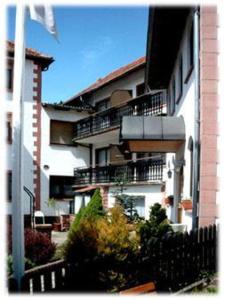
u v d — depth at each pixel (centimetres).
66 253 736
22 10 789
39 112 2788
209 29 1026
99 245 729
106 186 2389
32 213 2353
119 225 755
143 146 1595
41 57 2719
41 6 836
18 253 743
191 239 833
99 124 2792
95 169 2680
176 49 1599
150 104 2344
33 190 2731
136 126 1463
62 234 2270
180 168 1523
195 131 1040
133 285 727
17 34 784
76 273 699
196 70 1049
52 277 676
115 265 722
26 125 2727
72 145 2977
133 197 2111
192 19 1209
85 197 2616
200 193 989
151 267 755
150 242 790
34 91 2755
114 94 2772
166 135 1412
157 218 1060
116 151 2738
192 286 786
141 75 2623
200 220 982
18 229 751
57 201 2823
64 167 2922
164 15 1300
